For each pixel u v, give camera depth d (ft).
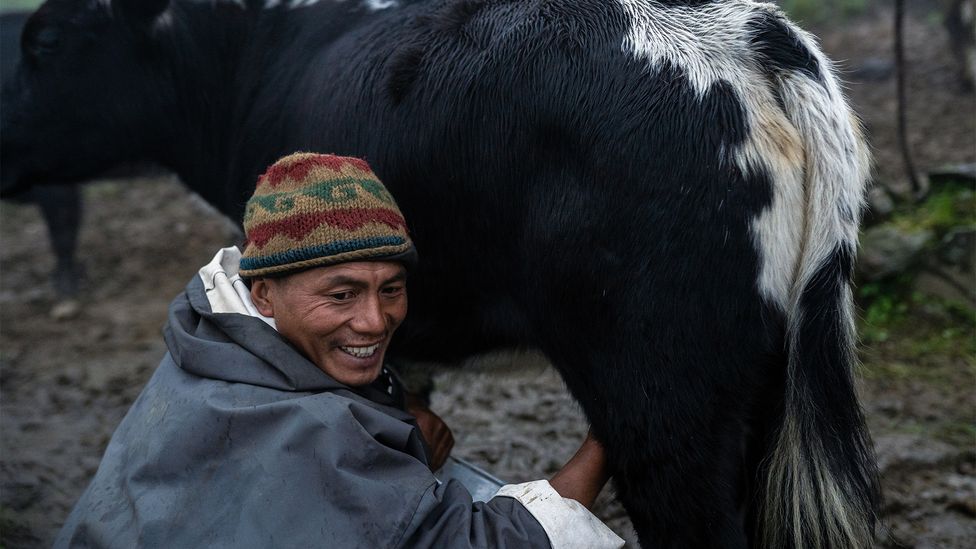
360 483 5.45
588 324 6.52
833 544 6.30
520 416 13.29
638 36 6.50
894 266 15.26
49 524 11.68
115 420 14.73
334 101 7.82
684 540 6.49
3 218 26.71
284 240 5.66
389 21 7.90
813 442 6.27
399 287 6.02
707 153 6.15
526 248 6.70
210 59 9.46
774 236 6.22
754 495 6.60
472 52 6.92
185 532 5.57
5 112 10.28
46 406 15.28
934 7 34.73
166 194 26.68
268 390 5.81
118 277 21.43
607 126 6.30
